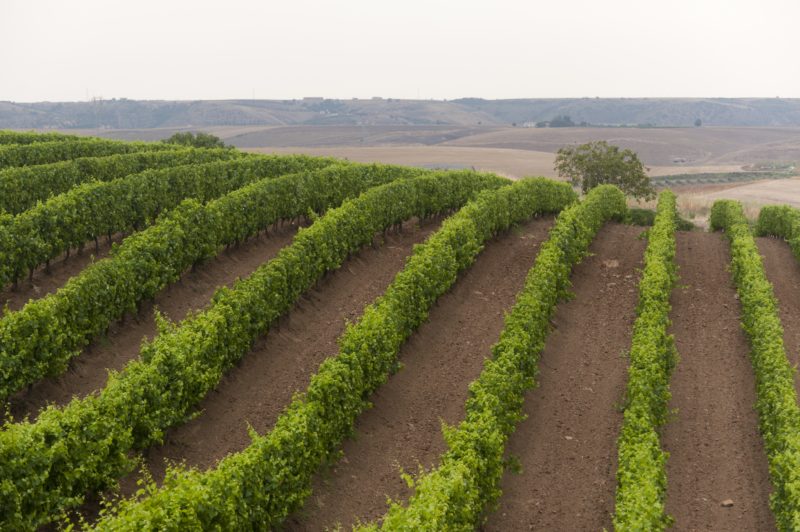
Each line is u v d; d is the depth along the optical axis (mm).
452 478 12969
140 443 14984
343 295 26375
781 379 18531
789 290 30172
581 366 22906
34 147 38344
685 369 22688
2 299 21422
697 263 34000
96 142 42562
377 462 17156
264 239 31109
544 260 26078
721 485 16719
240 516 12328
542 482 16812
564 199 45219
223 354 18141
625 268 32750
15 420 15930
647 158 164625
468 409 16906
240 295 19828
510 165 115000
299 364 21000
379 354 18828
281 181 32094
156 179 30547
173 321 22234
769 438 17125
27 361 16359
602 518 15516
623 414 19406
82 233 25484
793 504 13828
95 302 19047
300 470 14266
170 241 23141
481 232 32062
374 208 31297
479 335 24406
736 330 25781
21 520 11992
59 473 12883
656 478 14492
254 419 17906
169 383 15875
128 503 11320
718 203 43656
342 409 16562
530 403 20391
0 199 28359
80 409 13820
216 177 34625
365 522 14906
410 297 22156
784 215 39125
